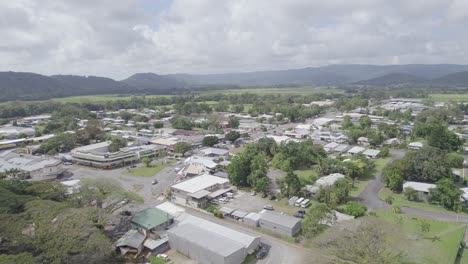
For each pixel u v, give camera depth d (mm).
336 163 73938
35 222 36312
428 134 110000
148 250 42594
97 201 47000
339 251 32250
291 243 44219
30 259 29188
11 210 40469
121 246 42062
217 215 53625
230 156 92812
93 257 35000
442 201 55000
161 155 96875
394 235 34156
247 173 68500
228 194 63000
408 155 69750
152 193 65625
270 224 47969
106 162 85188
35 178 74000
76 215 37969
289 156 81688
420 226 46812
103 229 44969
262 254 40688
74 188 52344
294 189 60281
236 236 43062
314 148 86375
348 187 59656
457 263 37844
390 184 63719
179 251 42406
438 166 64812
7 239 33656
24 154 99062
